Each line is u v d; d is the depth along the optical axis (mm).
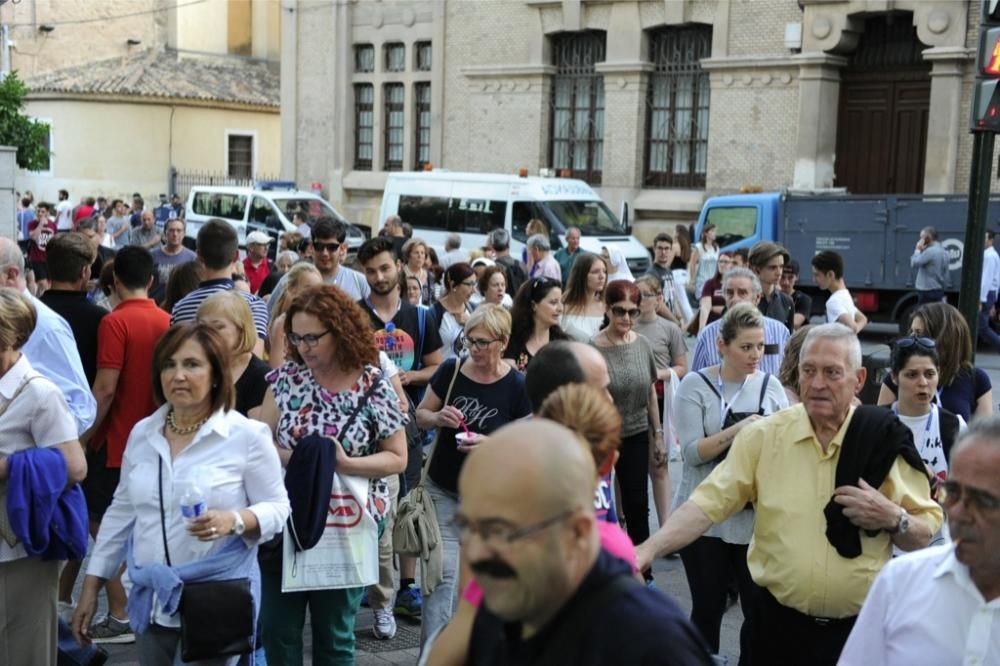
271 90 44938
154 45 47688
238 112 43250
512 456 2264
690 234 25500
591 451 3236
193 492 4277
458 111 32375
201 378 4391
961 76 24156
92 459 6383
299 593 5027
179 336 4414
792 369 6445
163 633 4426
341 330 5035
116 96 40625
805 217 21000
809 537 4164
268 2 48344
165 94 41188
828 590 4129
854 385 4168
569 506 2262
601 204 23469
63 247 6512
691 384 6160
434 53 32656
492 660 2539
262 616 5035
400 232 17734
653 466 7727
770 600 4293
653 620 2355
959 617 3076
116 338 6301
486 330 5863
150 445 4465
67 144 40531
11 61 45250
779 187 26594
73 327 6492
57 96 40438
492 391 5922
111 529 4559
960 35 23938
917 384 5219
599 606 2371
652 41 28812
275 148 44531
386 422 5109
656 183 29094
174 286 7719
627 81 28859
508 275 13875
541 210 22625
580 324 8422
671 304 13531
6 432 4719
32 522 4680
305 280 7043
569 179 23578
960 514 2973
